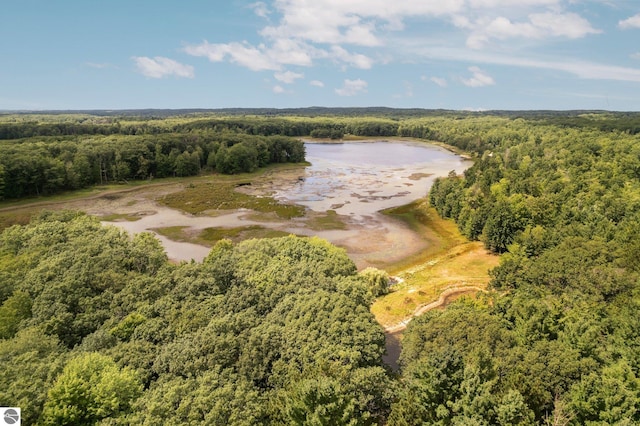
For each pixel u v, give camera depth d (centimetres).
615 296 4625
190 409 2403
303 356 3012
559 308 3959
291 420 2386
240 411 2445
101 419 2414
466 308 4125
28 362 2711
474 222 8825
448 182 11306
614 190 9669
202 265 4619
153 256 4866
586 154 13275
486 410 2400
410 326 3900
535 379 2845
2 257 4966
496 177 11406
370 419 2748
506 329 3662
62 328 3428
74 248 4862
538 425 2522
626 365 3075
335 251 5575
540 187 10125
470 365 2719
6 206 11062
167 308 3669
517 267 5447
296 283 4175
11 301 3675
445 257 7988
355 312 3541
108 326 3484
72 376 2478
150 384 2742
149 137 16250
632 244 5616
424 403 2527
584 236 6675
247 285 4228
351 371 2844
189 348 2947
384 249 8575
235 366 2953
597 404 2647
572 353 3144
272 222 10150
